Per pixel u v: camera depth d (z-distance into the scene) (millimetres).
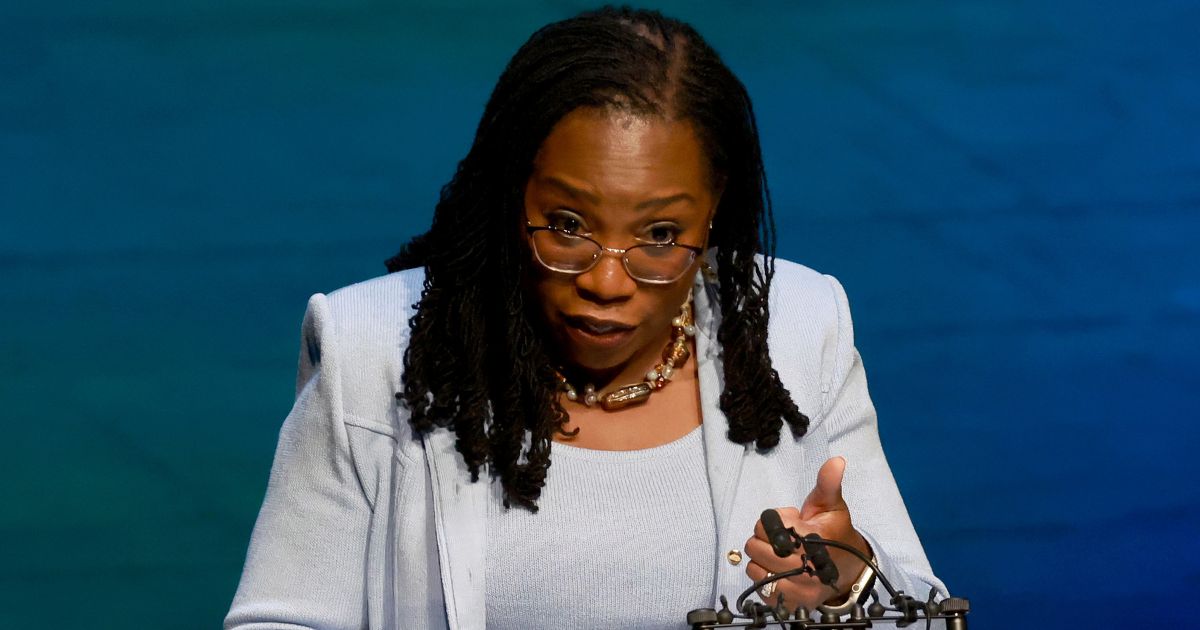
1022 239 22297
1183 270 21750
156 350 19422
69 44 26344
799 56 26969
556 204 6391
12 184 22844
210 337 19703
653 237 6457
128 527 16328
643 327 6613
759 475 7273
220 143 24000
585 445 7152
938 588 7465
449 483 6973
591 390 7180
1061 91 26391
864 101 25750
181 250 21500
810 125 24922
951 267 21500
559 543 6953
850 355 7770
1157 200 23484
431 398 6973
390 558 7082
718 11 28281
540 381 6930
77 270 21000
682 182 6391
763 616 5895
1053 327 20344
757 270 7250
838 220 22469
